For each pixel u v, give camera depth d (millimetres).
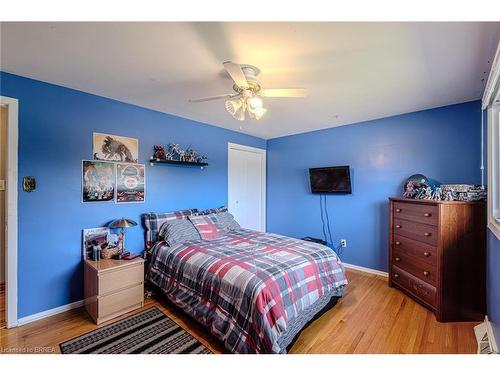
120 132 2744
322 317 2262
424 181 2789
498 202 1946
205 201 3713
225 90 2414
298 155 4320
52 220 2285
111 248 2537
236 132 4191
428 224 2375
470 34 1455
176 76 2098
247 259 2129
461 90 2334
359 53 1689
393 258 2951
